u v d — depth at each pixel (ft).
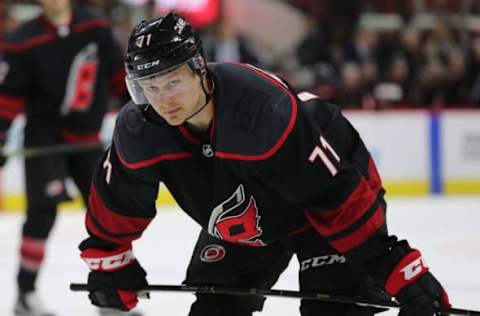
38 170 40.96
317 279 24.13
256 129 20.92
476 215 71.77
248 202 22.81
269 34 110.22
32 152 41.01
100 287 25.27
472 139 85.51
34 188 41.01
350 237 22.04
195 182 22.56
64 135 41.39
